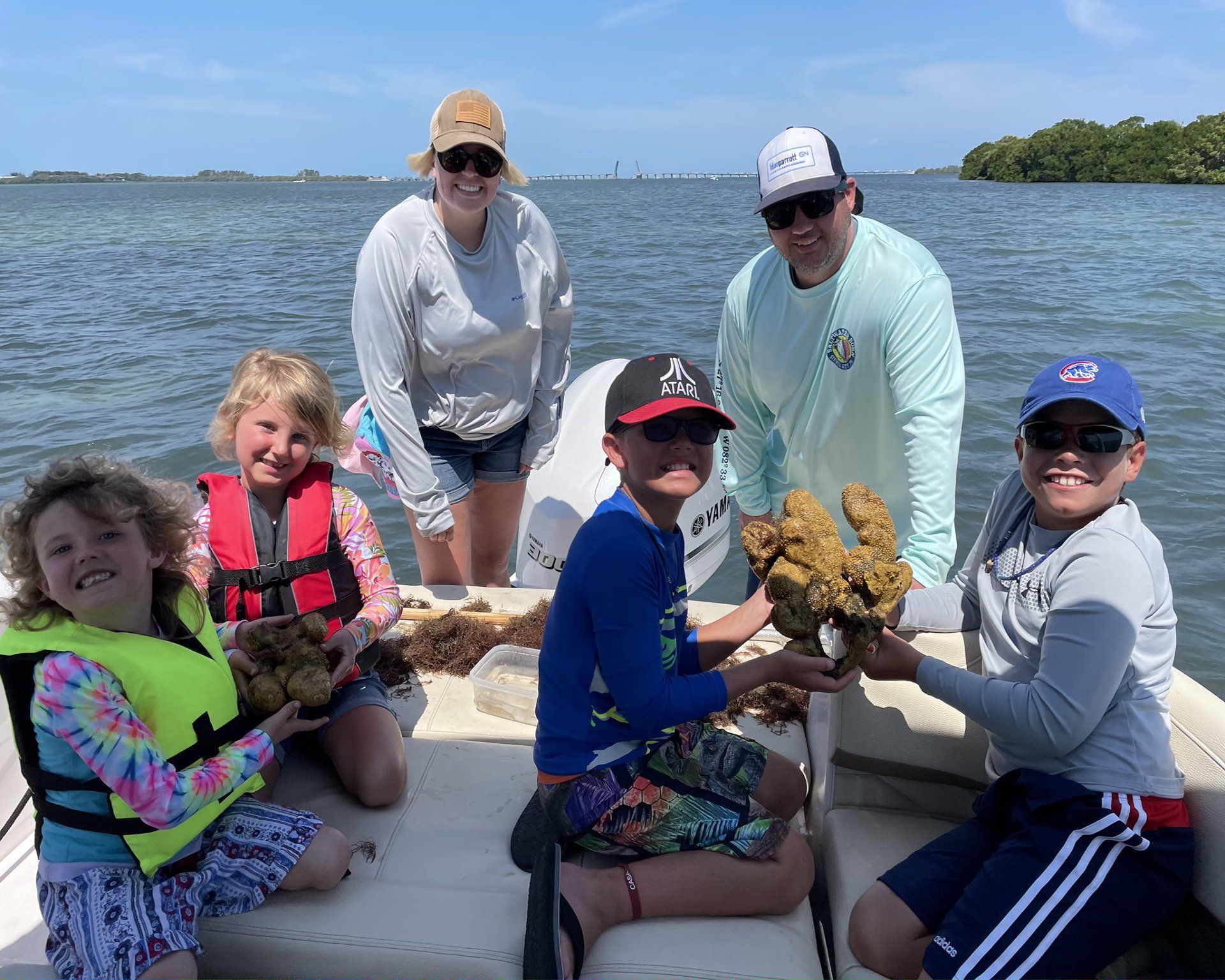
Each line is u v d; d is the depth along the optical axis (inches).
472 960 80.7
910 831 97.0
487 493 155.9
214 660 88.8
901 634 96.6
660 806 84.9
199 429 294.0
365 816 100.4
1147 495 239.5
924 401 108.6
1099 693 76.4
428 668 128.6
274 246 988.6
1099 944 74.4
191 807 79.4
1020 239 985.5
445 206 129.3
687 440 77.9
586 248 908.6
